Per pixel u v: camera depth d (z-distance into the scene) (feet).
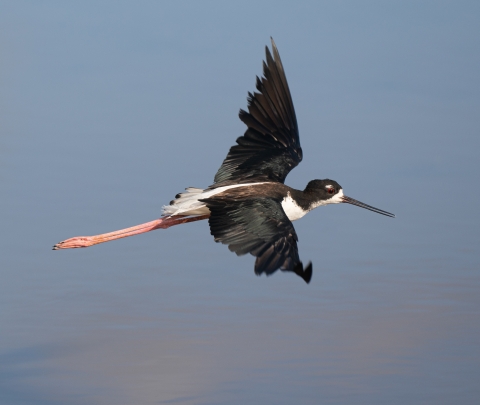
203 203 43.09
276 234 39.47
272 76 46.73
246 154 45.91
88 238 48.11
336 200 48.19
